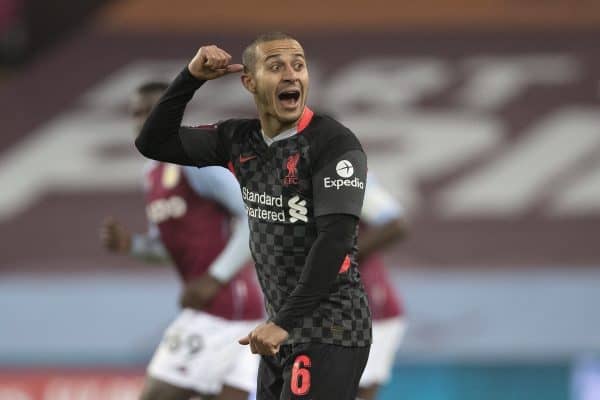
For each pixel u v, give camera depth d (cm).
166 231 1764
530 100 4406
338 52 4600
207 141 1285
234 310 1738
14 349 3200
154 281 3641
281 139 1217
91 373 2639
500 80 4484
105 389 2634
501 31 4725
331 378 1237
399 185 4050
